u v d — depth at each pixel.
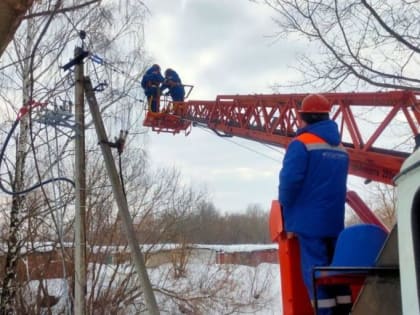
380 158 5.32
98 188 13.99
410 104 4.98
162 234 17.00
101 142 6.19
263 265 21.67
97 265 14.77
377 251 2.85
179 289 16.70
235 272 19.28
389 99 5.16
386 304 2.01
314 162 3.36
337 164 3.42
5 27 2.00
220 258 19.95
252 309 17.88
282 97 8.06
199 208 22.89
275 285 20.09
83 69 6.46
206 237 42.25
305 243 3.32
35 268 12.80
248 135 9.30
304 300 3.42
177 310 16.36
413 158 1.60
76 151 6.34
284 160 3.42
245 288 18.61
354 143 5.71
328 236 3.31
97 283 14.67
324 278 3.00
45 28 4.02
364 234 2.90
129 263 14.96
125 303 14.66
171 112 13.46
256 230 54.16
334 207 3.36
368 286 2.13
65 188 11.32
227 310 17.20
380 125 5.39
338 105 5.91
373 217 3.79
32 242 12.13
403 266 1.64
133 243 5.79
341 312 3.06
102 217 14.68
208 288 17.17
